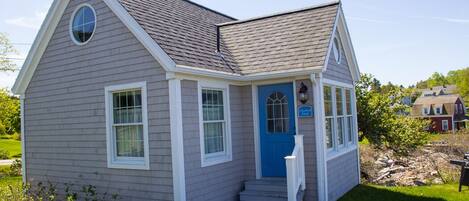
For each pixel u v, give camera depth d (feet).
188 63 27.32
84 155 31.78
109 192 30.04
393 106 65.51
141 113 28.60
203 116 29.55
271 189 30.96
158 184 27.32
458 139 82.38
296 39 33.81
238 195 32.04
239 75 31.48
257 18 39.99
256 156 33.09
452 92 305.73
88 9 31.96
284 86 32.42
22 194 30.73
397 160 68.03
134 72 28.55
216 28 40.40
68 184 32.81
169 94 26.63
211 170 29.40
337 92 37.76
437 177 53.21
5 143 133.49
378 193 36.63
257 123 33.30
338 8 35.86
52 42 34.06
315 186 30.53
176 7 37.37
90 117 31.35
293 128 32.01
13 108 83.56
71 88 32.65
